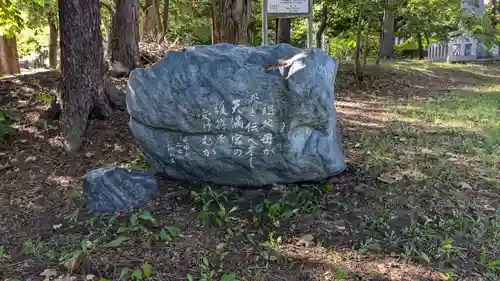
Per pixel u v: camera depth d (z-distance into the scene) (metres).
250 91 4.19
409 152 5.48
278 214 3.96
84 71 6.02
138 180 4.30
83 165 5.30
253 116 4.23
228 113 4.25
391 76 11.55
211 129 4.33
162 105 4.38
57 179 4.98
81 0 5.92
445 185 4.49
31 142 5.84
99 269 3.22
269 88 4.16
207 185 4.62
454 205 4.09
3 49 11.95
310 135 4.35
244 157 4.38
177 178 4.73
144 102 4.43
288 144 4.27
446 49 15.65
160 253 3.43
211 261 3.33
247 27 7.89
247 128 4.26
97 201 4.16
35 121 6.32
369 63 13.04
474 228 3.65
